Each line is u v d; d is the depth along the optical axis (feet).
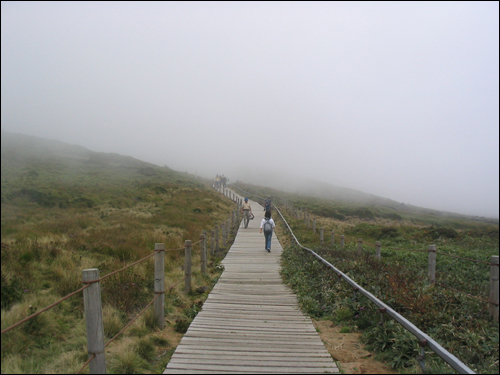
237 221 78.59
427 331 18.31
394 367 13.98
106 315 17.40
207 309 22.25
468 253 43.27
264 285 29.25
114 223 57.41
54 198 77.36
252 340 16.75
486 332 18.52
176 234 53.72
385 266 29.66
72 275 23.21
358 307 20.62
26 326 15.10
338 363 14.28
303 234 64.39
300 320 20.15
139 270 27.30
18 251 26.32
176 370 13.47
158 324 18.47
